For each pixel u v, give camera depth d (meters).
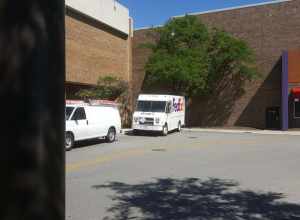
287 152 19.06
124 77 41.66
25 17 1.16
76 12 33.22
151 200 9.40
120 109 37.94
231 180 11.95
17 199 1.12
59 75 1.25
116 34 40.12
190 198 9.59
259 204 8.98
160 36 39.56
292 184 11.29
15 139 1.13
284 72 34.38
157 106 29.91
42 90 1.18
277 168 14.21
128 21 42.22
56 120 1.22
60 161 1.22
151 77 38.53
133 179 12.20
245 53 37.31
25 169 1.13
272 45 37.72
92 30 35.84
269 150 19.91
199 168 14.25
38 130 1.16
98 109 22.94
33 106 1.16
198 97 40.59
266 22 37.97
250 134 30.98
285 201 9.27
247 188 10.77
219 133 31.92
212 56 38.50
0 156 1.11
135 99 43.19
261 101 38.12
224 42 37.53
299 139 26.44
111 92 36.62
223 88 39.66
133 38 43.47
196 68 36.59
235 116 39.28
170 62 36.56
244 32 39.00
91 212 8.30
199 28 38.28
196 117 40.72
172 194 10.07
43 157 1.17
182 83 38.66
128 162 15.81
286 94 34.50
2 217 1.10
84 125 21.27
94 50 36.16
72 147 20.55
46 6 1.21
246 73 37.75
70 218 7.81
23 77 1.15
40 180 1.15
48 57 1.21
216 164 15.22
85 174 13.10
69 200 9.40
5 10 1.13
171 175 12.87
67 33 32.09
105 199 9.52
